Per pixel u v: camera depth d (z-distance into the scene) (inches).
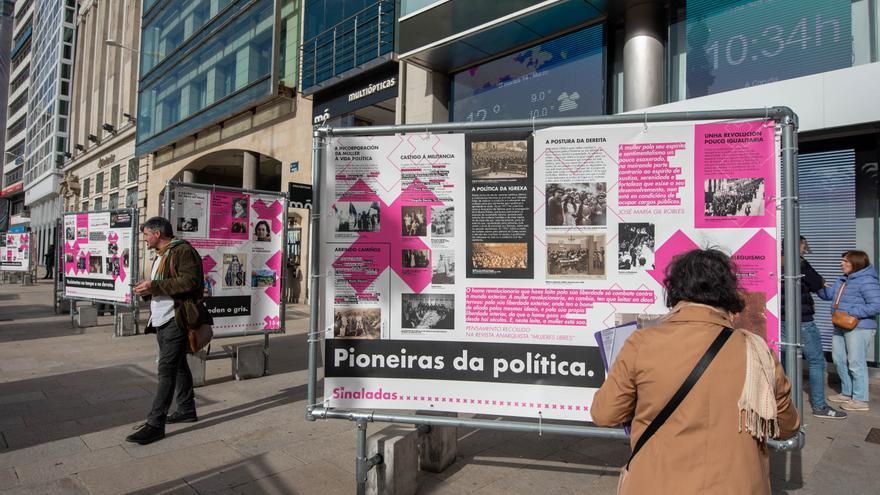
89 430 171.5
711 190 107.0
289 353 306.2
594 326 111.4
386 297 119.7
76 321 418.9
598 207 111.8
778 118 104.2
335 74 500.1
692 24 283.9
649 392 62.2
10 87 2783.0
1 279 858.1
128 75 1100.5
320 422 181.6
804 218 262.5
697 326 62.9
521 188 115.3
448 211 118.3
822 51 240.7
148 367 263.0
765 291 103.3
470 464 145.8
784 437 68.3
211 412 192.2
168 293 161.9
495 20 326.3
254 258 250.1
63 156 1727.4
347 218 121.2
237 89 666.8
